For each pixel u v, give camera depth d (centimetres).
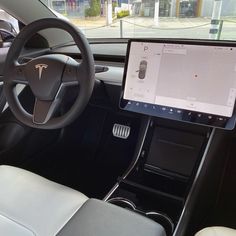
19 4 137
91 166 167
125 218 66
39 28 90
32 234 68
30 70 89
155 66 92
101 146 171
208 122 86
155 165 117
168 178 115
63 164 168
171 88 90
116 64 138
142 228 63
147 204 106
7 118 135
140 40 92
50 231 69
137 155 119
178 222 97
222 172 136
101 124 168
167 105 92
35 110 91
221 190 139
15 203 77
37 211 75
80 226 64
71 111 88
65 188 84
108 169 165
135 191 109
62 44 161
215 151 109
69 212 75
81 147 174
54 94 88
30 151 149
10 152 136
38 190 83
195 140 110
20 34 91
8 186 84
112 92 132
